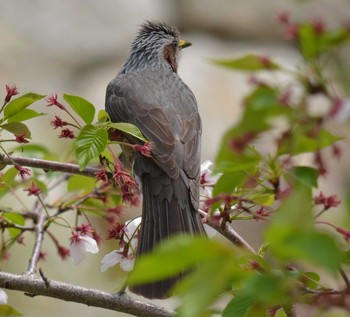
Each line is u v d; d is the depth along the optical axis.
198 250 4.79
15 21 22.41
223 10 23.47
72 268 17.00
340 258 5.34
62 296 8.69
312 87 5.79
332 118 5.67
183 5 23.44
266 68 5.87
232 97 21.47
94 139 8.31
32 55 22.06
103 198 10.34
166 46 13.62
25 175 9.93
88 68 22.31
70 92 21.69
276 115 5.95
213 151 20.36
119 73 13.43
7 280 8.73
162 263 4.73
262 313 7.03
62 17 22.67
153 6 23.31
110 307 8.59
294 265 7.68
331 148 6.77
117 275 17.30
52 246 16.78
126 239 9.42
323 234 4.78
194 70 21.94
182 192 10.23
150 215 10.10
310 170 6.64
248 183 7.31
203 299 4.79
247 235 18.73
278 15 6.21
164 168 10.27
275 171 6.94
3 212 10.42
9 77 21.50
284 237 4.78
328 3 21.66
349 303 6.37
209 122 20.88
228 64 5.88
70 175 11.52
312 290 6.70
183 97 11.91
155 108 11.39
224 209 8.34
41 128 19.41
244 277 5.20
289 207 5.12
